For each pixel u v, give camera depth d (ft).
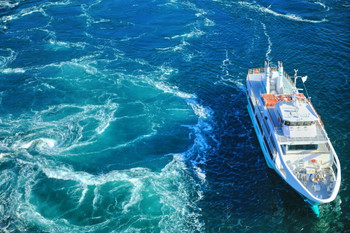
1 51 389.80
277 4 460.96
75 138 274.98
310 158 227.40
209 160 253.65
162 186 233.76
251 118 287.07
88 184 236.63
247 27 415.23
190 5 469.57
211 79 337.72
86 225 209.67
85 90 328.29
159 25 428.56
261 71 310.65
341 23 408.05
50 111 304.30
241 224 208.23
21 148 266.77
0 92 328.70
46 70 357.20
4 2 500.33
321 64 342.23
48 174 244.83
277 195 225.56
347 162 241.96
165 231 204.95
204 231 204.95
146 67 358.43
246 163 250.57
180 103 309.83
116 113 299.99
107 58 373.81
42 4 490.49
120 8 469.98
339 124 273.13
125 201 223.71
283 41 384.06
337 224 204.54
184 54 375.25
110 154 260.83
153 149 264.52
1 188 235.40
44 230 207.41
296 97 243.60
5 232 206.80
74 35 416.26
